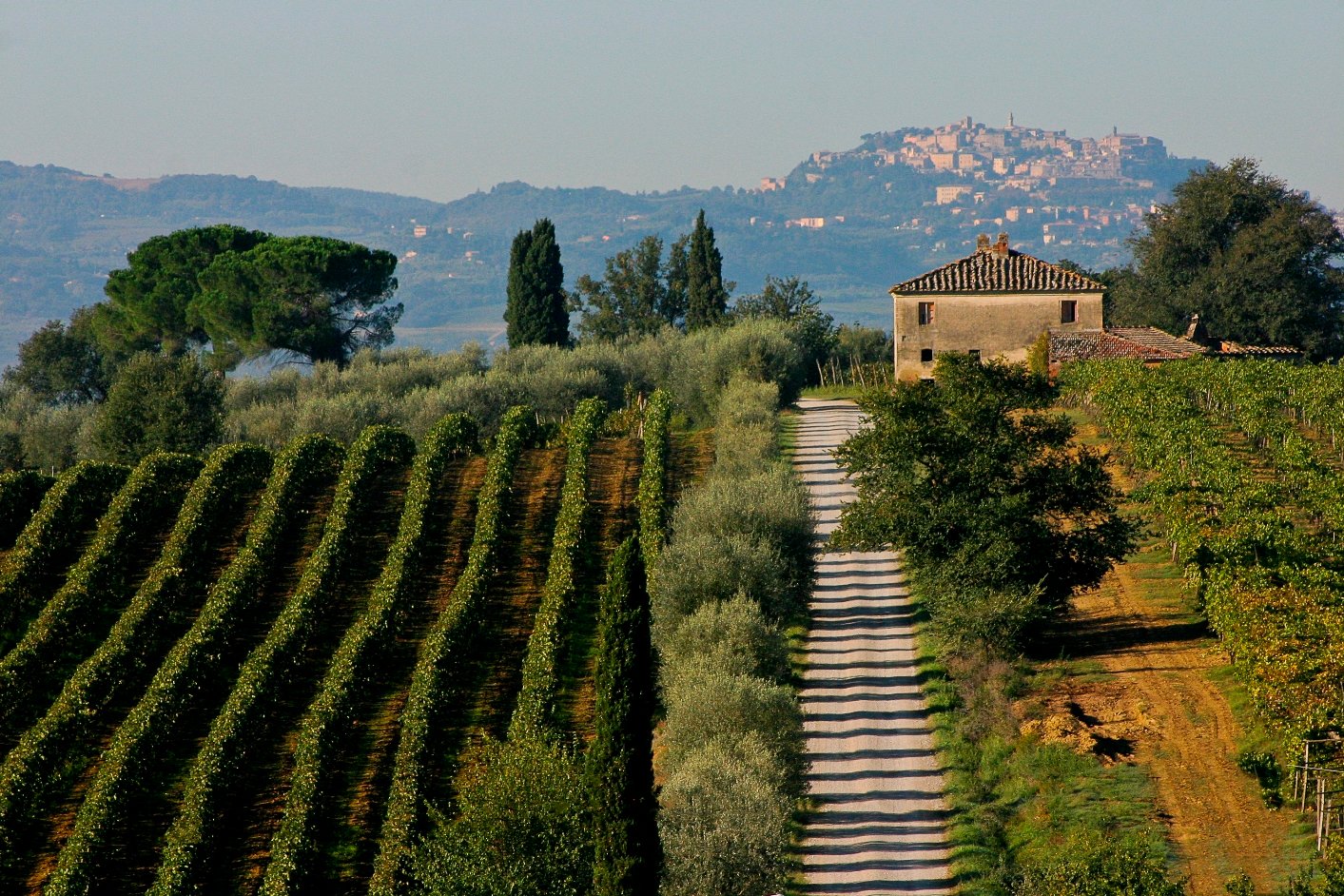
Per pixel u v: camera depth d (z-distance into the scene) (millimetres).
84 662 121688
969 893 79875
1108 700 99625
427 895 85312
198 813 96000
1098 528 110250
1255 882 75812
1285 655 84438
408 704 109000
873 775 95500
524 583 132750
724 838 79000
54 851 98500
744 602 109000
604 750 75500
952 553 107938
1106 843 72625
